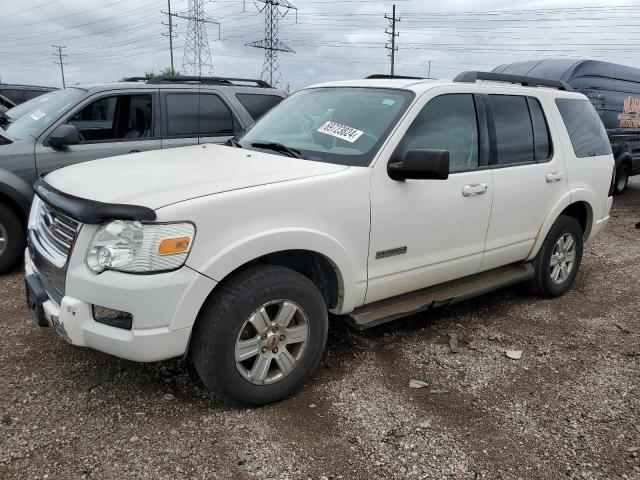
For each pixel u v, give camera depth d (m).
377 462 2.89
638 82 12.49
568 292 5.58
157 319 2.84
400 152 3.71
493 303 5.20
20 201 5.45
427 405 3.42
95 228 2.87
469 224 4.18
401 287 3.90
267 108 7.20
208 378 3.09
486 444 3.08
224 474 2.74
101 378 3.54
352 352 4.07
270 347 3.26
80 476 2.68
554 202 4.94
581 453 3.04
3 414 3.13
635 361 4.13
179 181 3.13
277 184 3.18
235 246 2.97
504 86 4.69
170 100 6.50
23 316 4.42
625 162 12.10
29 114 6.33
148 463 2.79
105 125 6.18
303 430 3.12
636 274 6.27
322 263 3.54
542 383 3.75
